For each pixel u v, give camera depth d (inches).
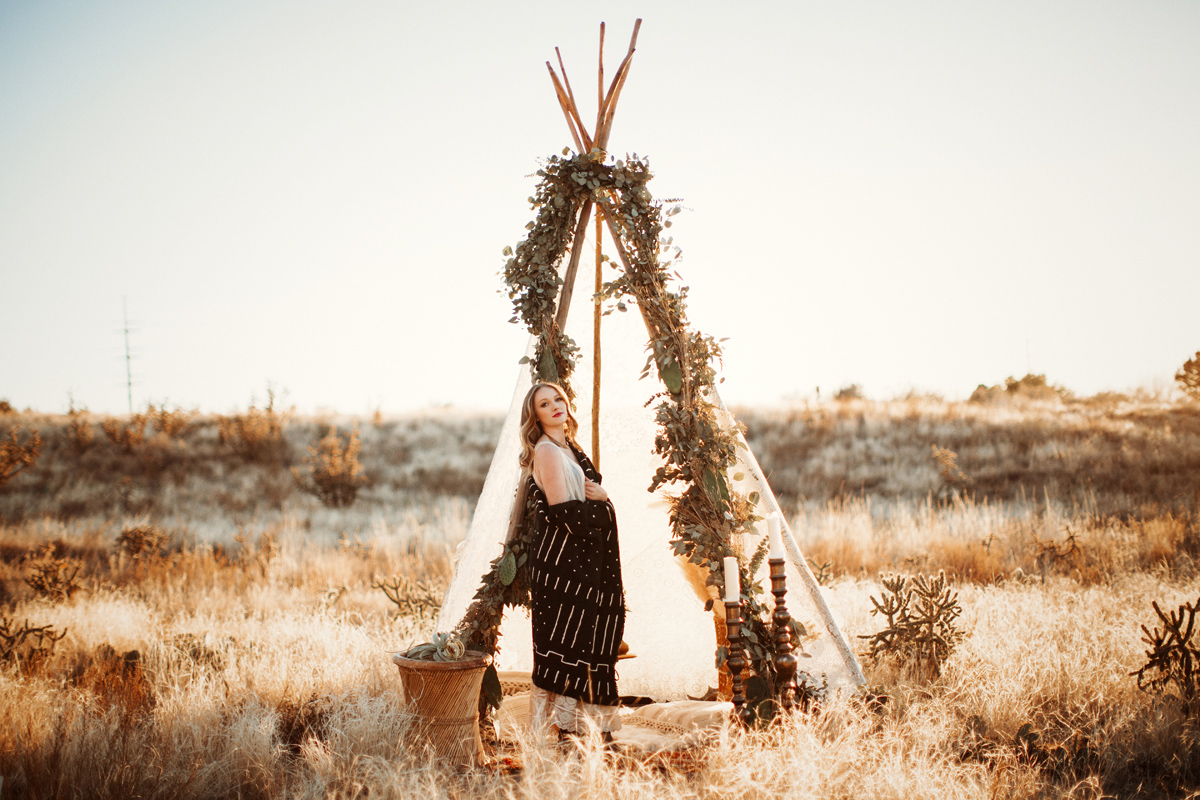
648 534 206.2
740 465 177.8
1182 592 250.8
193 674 194.2
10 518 565.6
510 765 149.2
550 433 158.6
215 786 136.3
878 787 120.3
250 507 629.3
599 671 151.3
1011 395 935.0
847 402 914.7
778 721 146.2
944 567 323.9
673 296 171.8
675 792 121.7
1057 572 307.1
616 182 169.9
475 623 168.6
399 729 146.6
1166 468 535.2
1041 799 125.2
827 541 384.5
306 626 243.3
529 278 172.6
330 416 1015.6
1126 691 164.9
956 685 173.9
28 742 146.3
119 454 773.9
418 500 643.5
